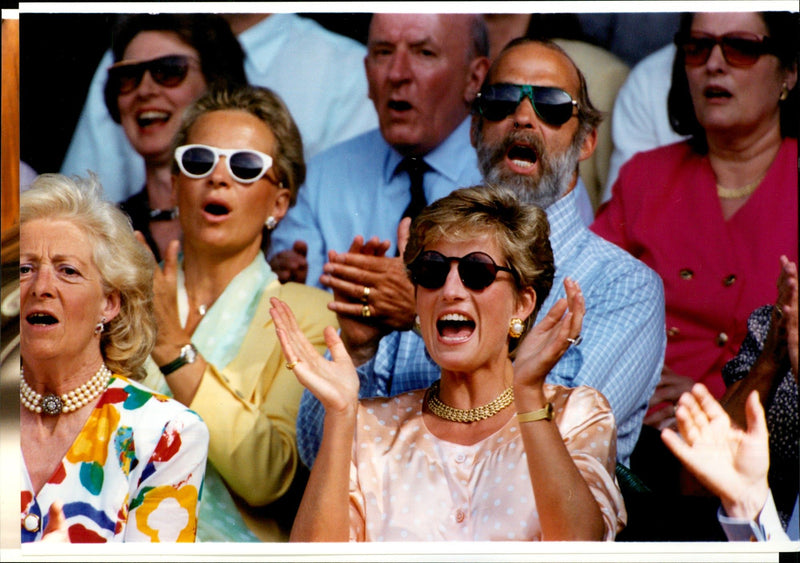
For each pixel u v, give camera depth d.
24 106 13.41
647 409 13.58
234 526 13.55
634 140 13.67
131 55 13.55
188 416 11.68
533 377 10.92
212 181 13.70
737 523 13.02
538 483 10.91
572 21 13.55
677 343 13.66
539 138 13.58
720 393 13.48
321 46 13.67
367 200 13.81
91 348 11.82
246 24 13.66
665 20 13.48
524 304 11.92
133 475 11.47
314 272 13.94
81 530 11.38
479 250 11.74
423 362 13.42
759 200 13.48
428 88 13.61
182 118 13.66
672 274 13.66
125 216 12.20
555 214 13.70
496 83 13.59
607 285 13.60
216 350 13.77
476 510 11.45
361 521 11.55
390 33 13.62
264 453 13.59
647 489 13.38
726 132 13.47
